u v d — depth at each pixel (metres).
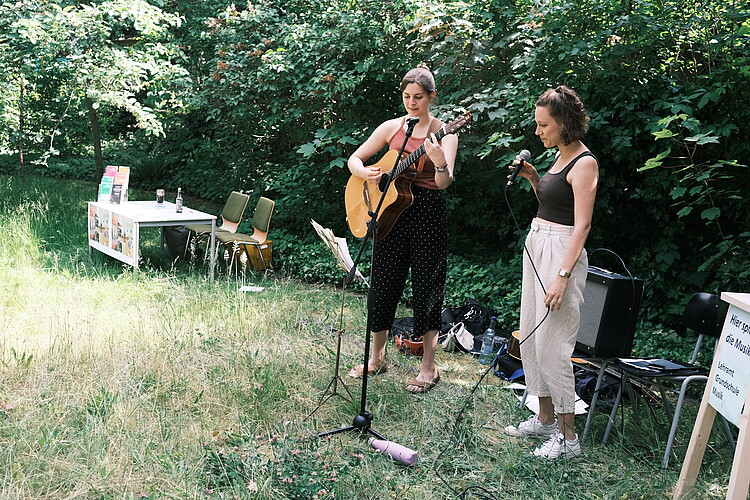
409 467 2.99
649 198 5.24
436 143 3.29
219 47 7.83
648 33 4.93
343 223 7.34
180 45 9.46
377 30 6.60
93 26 7.95
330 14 7.01
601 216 5.57
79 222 7.67
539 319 3.17
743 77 4.75
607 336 3.35
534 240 3.16
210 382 3.69
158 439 3.02
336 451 3.05
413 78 3.59
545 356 3.13
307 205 7.37
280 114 7.31
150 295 5.25
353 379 3.98
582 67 5.13
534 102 5.18
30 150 12.31
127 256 5.77
